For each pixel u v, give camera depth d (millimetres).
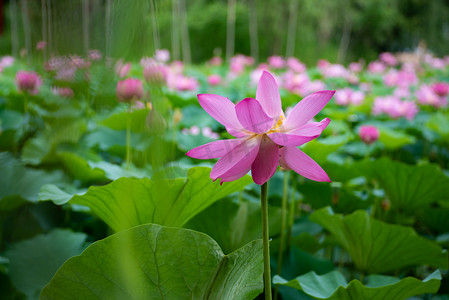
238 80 5531
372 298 1020
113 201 917
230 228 1368
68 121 793
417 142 3191
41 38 730
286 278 1340
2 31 1131
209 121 2658
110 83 698
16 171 905
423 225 2061
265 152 788
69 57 722
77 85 729
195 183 960
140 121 666
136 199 896
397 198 1801
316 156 1461
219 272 844
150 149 657
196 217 1356
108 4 686
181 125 2559
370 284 1150
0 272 932
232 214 1383
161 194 726
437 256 1293
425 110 3766
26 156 894
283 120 820
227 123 789
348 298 1024
